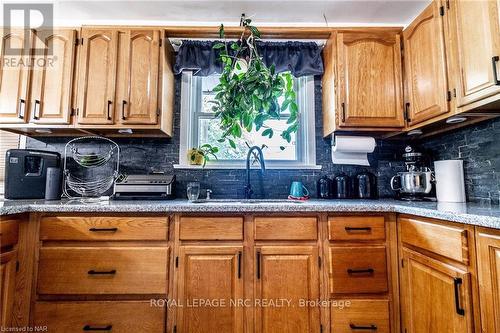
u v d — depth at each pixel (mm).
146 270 1348
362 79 1770
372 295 1381
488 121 1458
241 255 1372
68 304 1326
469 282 973
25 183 1735
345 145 1869
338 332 1347
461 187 1580
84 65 1749
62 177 1959
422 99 1577
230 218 1392
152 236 1367
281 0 1745
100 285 1332
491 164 1437
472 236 977
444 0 1392
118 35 1782
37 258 1343
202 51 1991
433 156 1905
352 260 1389
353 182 1982
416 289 1269
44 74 1732
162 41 1810
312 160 2072
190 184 1707
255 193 2029
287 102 1902
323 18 1913
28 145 1996
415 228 1272
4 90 1691
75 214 1372
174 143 2053
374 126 1752
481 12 1169
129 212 1382
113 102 1736
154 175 1836
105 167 2010
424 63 1556
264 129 2154
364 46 1791
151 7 1810
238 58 1819
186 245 1377
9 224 1252
